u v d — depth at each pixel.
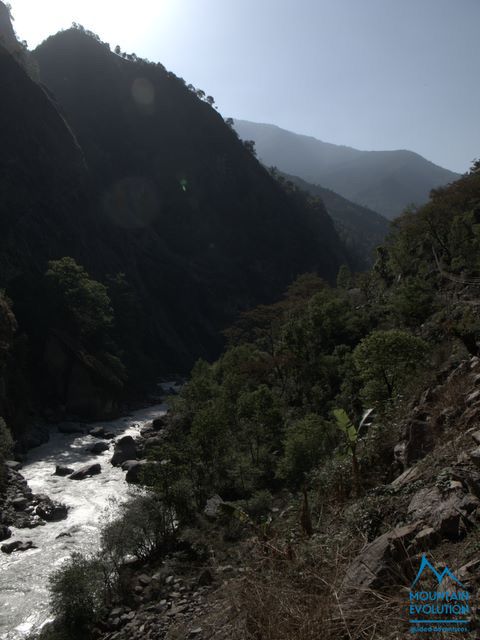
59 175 75.94
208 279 116.81
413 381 15.59
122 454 34.22
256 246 138.38
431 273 38.03
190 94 155.62
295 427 23.34
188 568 13.63
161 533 17.02
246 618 4.74
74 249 74.81
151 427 44.78
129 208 110.50
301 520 8.01
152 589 13.00
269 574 5.39
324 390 33.62
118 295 76.50
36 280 60.91
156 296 101.06
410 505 6.16
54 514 23.86
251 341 71.38
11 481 28.20
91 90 137.12
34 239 67.12
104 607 12.89
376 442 11.49
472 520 5.02
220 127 154.25
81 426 47.19
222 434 24.80
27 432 41.47
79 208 81.44
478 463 6.16
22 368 49.34
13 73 74.19
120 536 16.08
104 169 114.31
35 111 75.50
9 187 65.94
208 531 15.72
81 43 144.75
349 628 4.16
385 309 40.78
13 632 14.20
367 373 19.17
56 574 15.08
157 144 134.12
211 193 137.50
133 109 137.75
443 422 9.44
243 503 17.17
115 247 90.81
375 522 6.42
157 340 90.56
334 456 15.56
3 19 111.75
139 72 147.75
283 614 4.55
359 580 4.77
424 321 31.23
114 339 71.94
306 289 75.19
